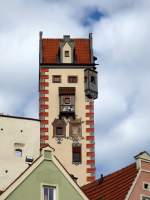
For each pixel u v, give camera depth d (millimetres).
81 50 100500
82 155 92375
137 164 55969
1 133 77188
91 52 99562
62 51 99250
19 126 78375
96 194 57906
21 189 49594
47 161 51094
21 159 76625
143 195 54719
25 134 78250
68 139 93062
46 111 94625
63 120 94062
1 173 75062
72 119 94250
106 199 55594
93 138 93438
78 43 101750
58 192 50594
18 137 77688
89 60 98500
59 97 95562
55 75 97125
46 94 95812
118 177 57312
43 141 92688
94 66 98000
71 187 51125
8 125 77812
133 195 54312
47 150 51312
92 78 97188
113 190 56156
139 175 55281
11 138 77438
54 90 96250
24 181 49875
